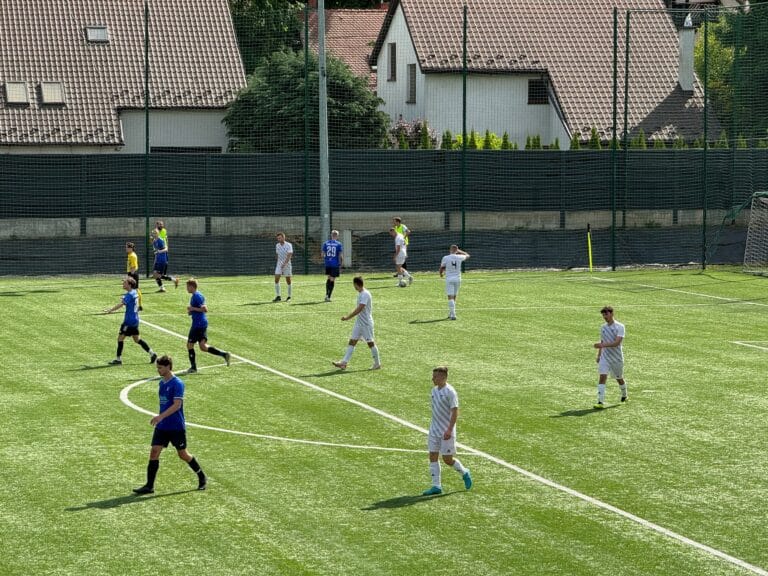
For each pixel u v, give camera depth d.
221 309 54.66
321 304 56.62
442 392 26.58
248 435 31.91
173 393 26.41
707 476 28.31
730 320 53.25
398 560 22.34
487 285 64.75
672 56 96.12
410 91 95.62
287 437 31.70
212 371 40.72
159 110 86.69
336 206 78.69
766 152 83.19
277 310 54.53
